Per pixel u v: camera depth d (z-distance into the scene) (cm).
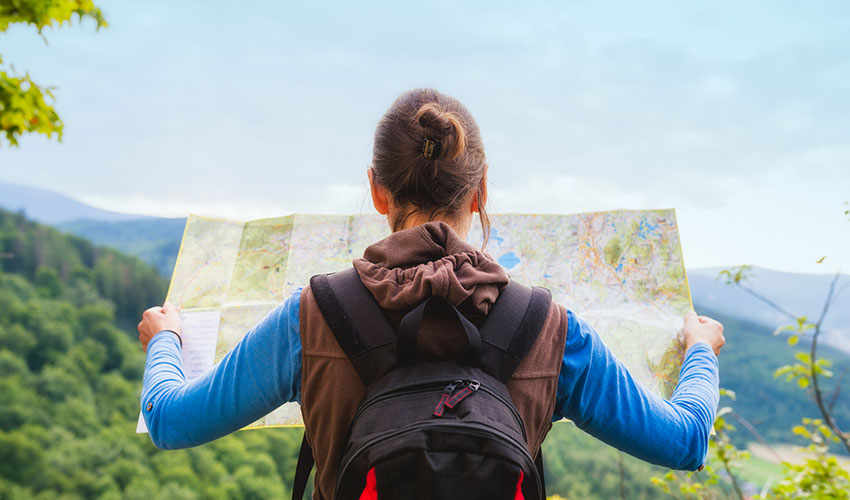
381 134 81
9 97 160
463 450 59
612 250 126
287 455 3394
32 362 3519
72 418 3306
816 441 240
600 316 118
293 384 72
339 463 69
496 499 58
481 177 85
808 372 238
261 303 125
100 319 3909
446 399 62
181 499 2994
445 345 67
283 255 133
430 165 77
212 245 131
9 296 3712
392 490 59
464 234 83
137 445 3300
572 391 71
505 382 67
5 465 2972
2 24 158
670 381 106
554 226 132
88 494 2948
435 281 66
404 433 60
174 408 75
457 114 82
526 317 70
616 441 73
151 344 95
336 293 70
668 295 118
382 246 75
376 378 66
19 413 3164
